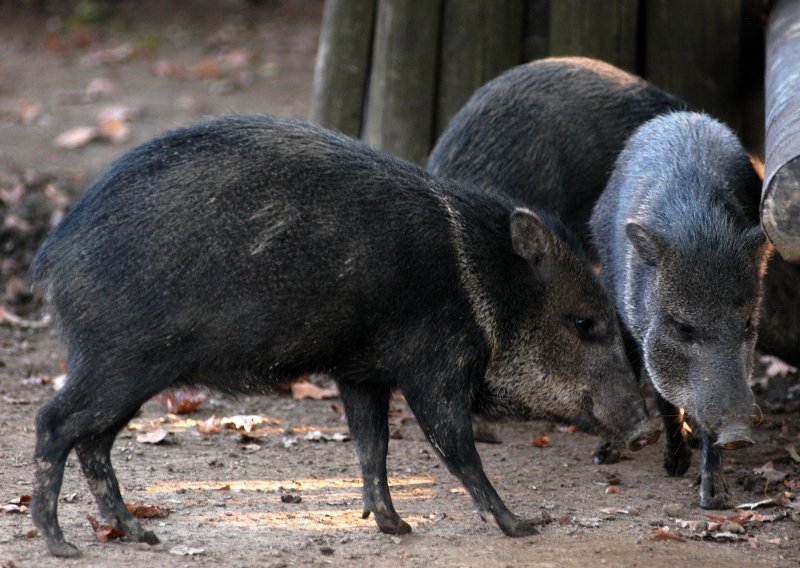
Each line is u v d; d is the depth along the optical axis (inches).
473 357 663.1
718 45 1070.4
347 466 817.5
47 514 605.6
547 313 687.1
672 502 758.5
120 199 621.9
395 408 976.9
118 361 604.7
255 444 862.5
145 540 639.8
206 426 885.2
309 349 641.6
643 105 929.5
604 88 924.6
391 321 648.4
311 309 630.5
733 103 1082.7
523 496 764.6
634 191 822.5
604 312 692.7
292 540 654.5
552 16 1072.2
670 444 812.6
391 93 1096.8
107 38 2295.8
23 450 808.9
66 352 625.3
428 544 654.5
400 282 644.1
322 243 630.5
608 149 912.9
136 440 855.1
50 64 2113.7
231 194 623.2
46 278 626.8
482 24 1078.4
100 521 667.4
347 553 634.8
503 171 899.4
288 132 657.0
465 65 1085.8
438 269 652.7
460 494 761.0
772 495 772.0
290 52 2212.1
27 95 1924.2
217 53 2202.3
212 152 634.8
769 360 1097.4
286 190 631.8
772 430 922.1
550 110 905.5
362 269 636.1
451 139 922.1
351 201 642.8
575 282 687.1
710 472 746.2
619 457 856.9
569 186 910.4
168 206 615.8
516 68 943.0
